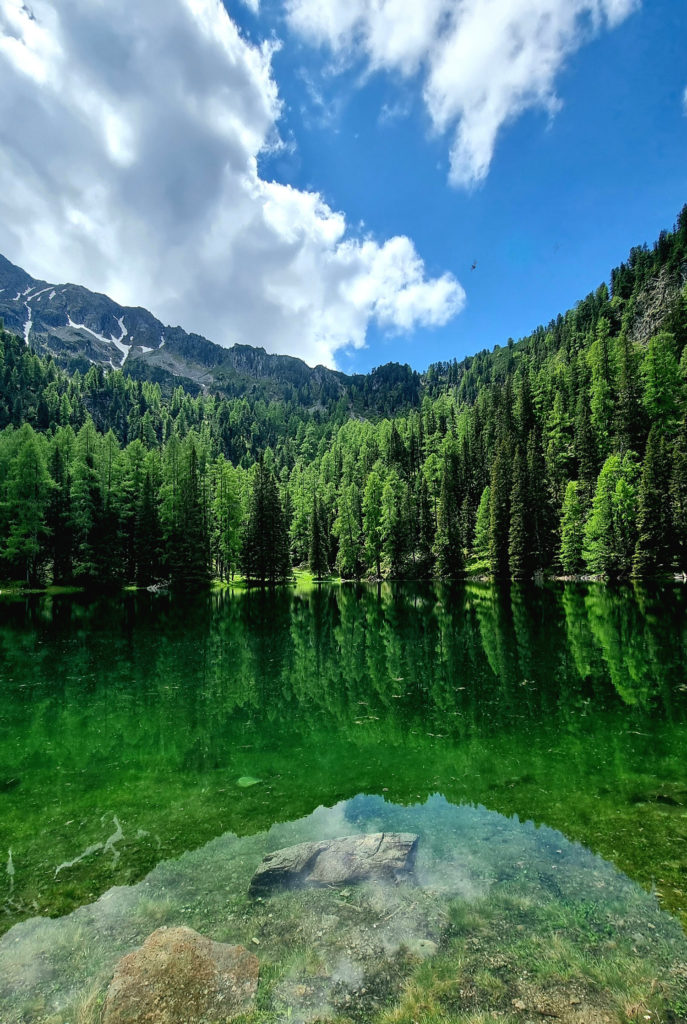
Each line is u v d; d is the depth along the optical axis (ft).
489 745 46.34
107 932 22.59
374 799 35.88
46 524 203.31
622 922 22.34
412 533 298.35
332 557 327.88
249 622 129.80
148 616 139.44
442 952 20.77
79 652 91.81
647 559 186.60
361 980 19.36
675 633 99.40
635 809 33.45
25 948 21.70
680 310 349.41
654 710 55.83
